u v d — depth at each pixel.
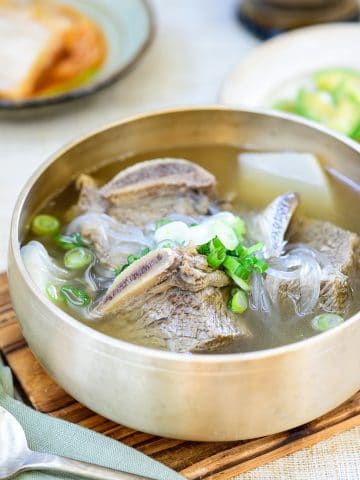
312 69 0.56
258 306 0.36
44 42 0.56
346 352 0.32
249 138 0.44
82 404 0.35
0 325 0.40
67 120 0.54
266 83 0.55
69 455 0.33
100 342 0.31
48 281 0.37
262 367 0.30
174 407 0.31
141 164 0.42
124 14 0.61
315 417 0.33
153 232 0.39
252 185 0.43
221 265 0.36
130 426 0.33
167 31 0.63
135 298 0.35
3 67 0.55
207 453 0.34
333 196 0.42
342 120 0.51
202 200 0.41
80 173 0.42
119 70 0.53
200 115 0.43
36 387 0.37
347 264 0.37
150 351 0.30
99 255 0.38
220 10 0.66
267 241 0.39
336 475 0.34
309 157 0.43
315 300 0.36
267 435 0.33
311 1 0.61
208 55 0.60
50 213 0.41
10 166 0.51
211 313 0.34
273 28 0.61
